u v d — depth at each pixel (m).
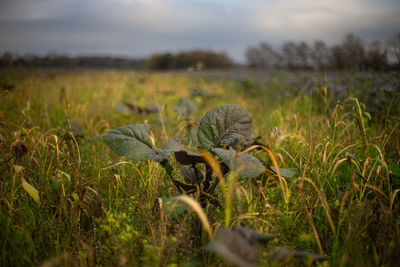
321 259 1.59
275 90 8.48
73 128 3.53
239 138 2.27
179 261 1.77
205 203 2.19
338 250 1.83
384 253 1.76
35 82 7.43
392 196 2.00
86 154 3.22
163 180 2.64
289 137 3.70
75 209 2.21
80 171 2.82
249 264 1.22
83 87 7.84
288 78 8.22
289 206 2.33
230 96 8.41
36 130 3.71
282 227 2.11
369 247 1.97
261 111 6.19
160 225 1.85
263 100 7.73
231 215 2.15
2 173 2.46
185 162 2.14
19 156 2.55
